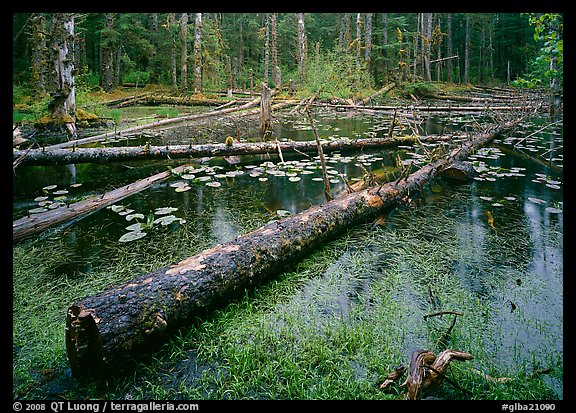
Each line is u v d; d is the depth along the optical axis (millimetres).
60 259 2645
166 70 21516
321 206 3055
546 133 7973
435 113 12109
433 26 25047
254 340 1791
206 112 12391
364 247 2840
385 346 1732
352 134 8156
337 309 2053
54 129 7590
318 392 1483
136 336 1597
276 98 16125
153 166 5523
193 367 1646
